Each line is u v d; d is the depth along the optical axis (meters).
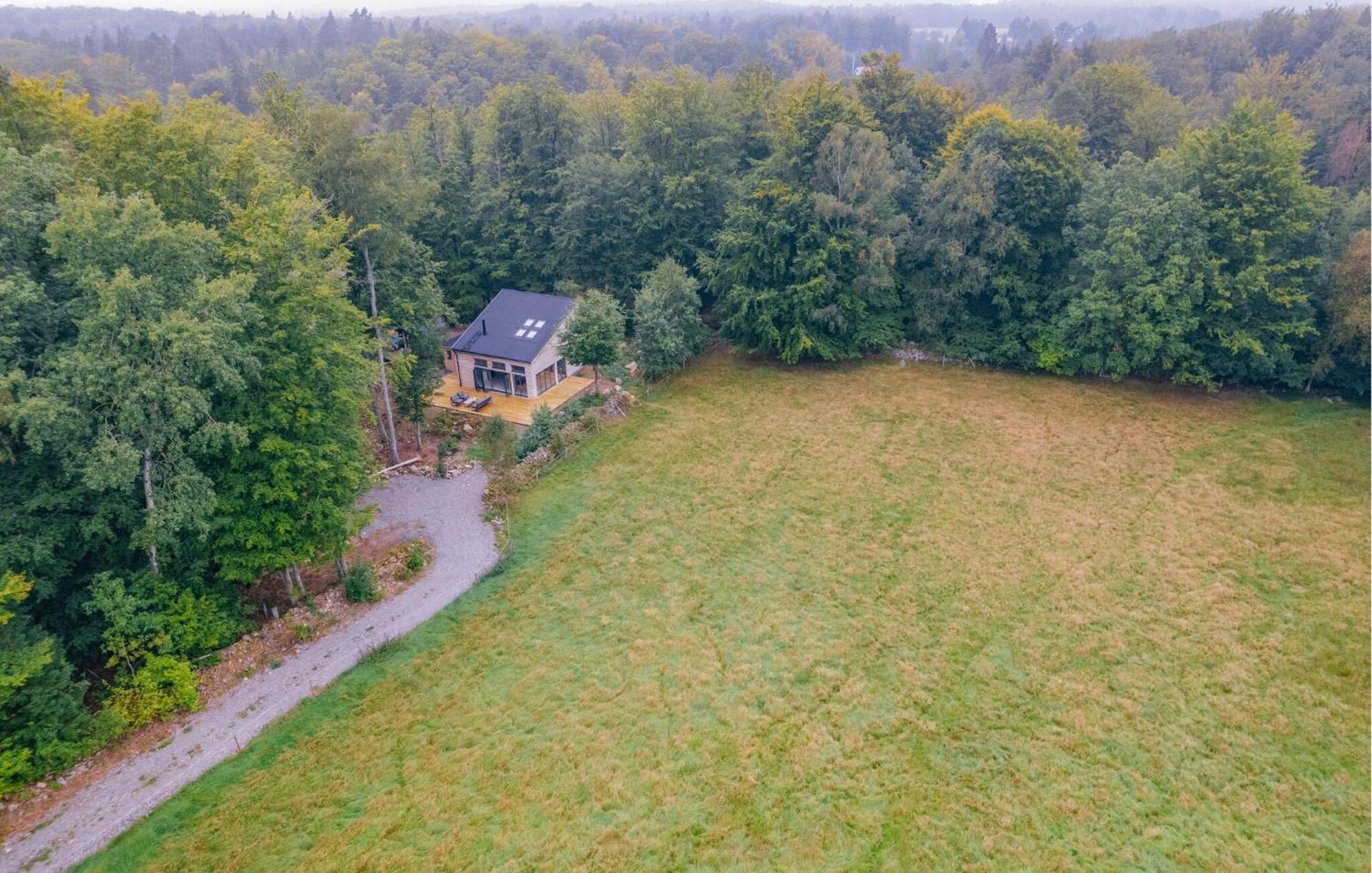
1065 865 19.34
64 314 23.36
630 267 56.00
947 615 28.31
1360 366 44.25
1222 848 19.72
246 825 20.27
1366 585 29.25
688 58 166.25
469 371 47.91
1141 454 39.59
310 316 26.89
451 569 31.09
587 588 30.00
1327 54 95.88
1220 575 30.16
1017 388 48.03
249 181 31.00
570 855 19.66
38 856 19.09
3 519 21.88
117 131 28.48
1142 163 48.34
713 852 19.70
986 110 55.12
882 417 44.47
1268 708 23.86
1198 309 44.47
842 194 48.91
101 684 24.14
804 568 31.17
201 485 23.83
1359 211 43.94
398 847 19.81
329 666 25.78
